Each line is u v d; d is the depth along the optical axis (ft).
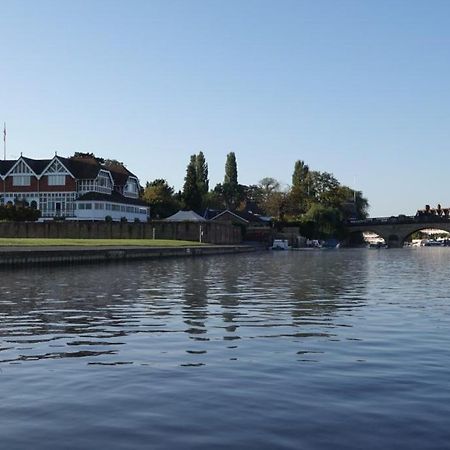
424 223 561.84
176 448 27.43
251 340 54.65
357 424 30.66
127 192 451.12
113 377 40.32
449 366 43.93
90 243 272.10
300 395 35.99
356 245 627.05
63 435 29.04
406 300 89.92
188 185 524.11
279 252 375.45
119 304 83.30
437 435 29.12
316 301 88.12
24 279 129.90
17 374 41.16
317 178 620.08
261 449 27.35
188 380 39.55
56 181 395.55
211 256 280.92
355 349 50.42
